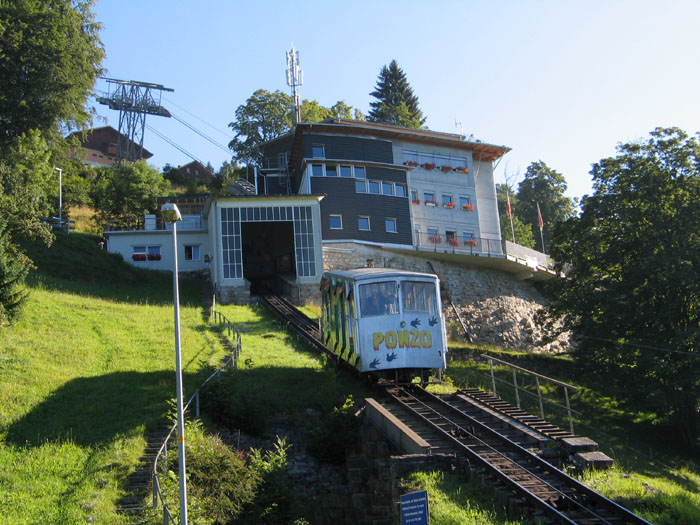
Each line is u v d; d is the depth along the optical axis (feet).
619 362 98.17
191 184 267.39
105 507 43.37
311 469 57.62
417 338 68.90
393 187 154.81
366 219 149.07
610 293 103.76
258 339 97.96
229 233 132.05
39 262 127.95
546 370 118.52
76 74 172.24
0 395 61.00
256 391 68.80
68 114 172.55
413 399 67.10
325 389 70.54
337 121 167.02
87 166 215.31
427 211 166.30
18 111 165.07
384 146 164.04
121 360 78.59
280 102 246.88
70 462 50.06
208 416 60.70
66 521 41.37
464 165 175.63
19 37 158.81
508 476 44.09
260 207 134.51
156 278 141.59
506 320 159.12
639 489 44.68
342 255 140.26
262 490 46.60
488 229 178.29
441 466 47.93
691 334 91.30
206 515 41.73
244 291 129.49
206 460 46.75
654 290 100.99
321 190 146.20
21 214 103.96
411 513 33.04
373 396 69.56
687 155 105.60
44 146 156.04
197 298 129.80
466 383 86.84
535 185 287.07
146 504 43.09
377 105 297.74
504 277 166.50
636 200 105.29
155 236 150.41
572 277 115.44
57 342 82.17
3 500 43.60
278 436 61.57
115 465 49.39
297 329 104.68
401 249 148.25
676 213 101.19
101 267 135.95
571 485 43.78
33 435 54.29
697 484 70.79
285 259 156.56
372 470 56.49
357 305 70.08
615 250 107.55
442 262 154.30
